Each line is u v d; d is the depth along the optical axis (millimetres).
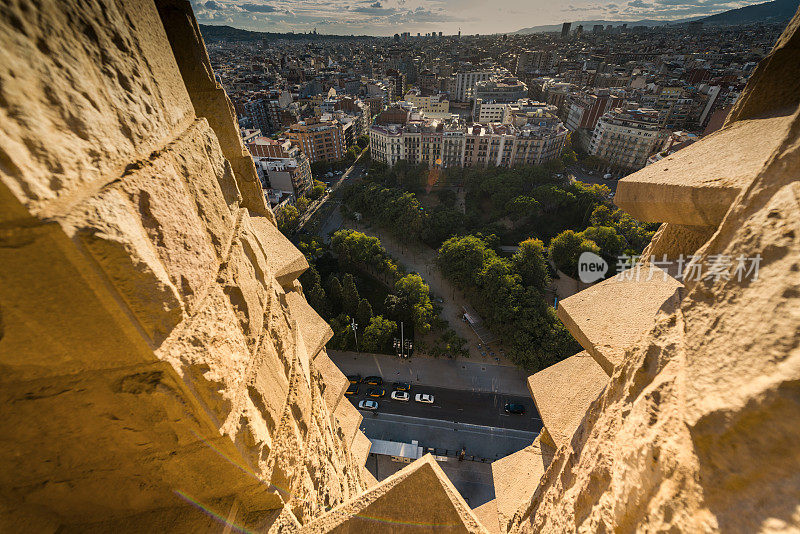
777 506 1527
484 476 28281
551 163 71312
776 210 2104
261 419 3537
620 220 49656
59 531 3090
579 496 3625
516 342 33875
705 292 2600
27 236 1608
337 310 41375
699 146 4840
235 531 3488
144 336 2189
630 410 3064
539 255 41219
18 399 2260
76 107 1820
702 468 1999
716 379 2121
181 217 2578
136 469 3002
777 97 4523
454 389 34719
